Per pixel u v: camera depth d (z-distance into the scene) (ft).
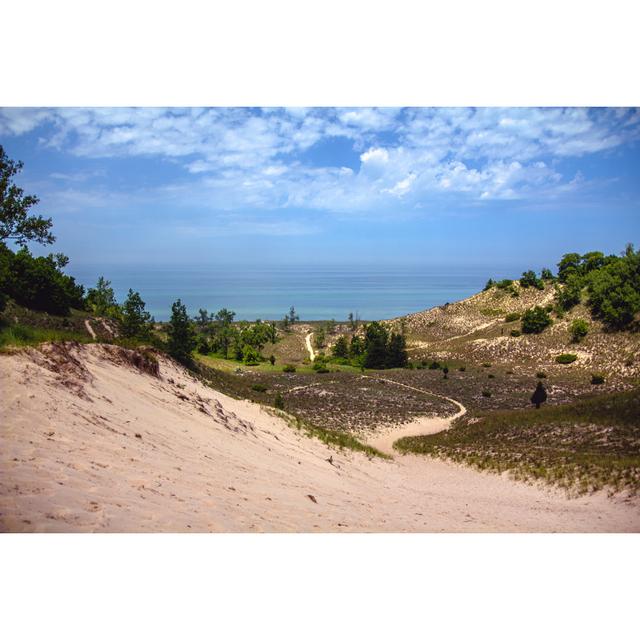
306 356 351.67
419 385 193.67
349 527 28.35
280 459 44.19
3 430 21.45
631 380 193.16
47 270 147.23
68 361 34.88
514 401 161.17
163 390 45.47
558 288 326.03
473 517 39.93
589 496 49.65
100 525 16.60
